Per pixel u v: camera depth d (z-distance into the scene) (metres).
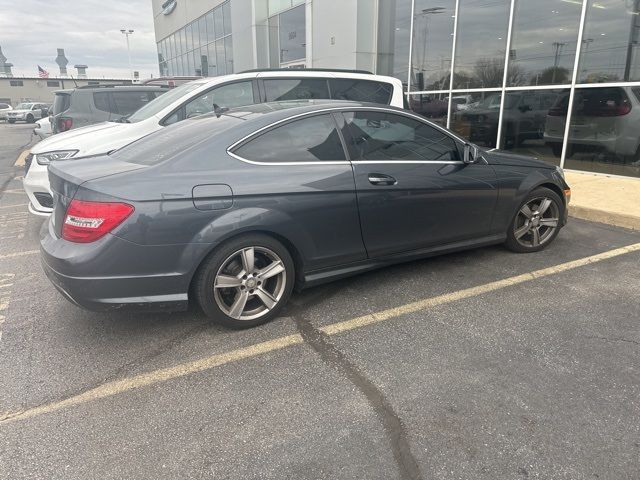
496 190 4.35
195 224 3.03
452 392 2.68
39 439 2.37
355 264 3.79
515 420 2.45
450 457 2.22
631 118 7.79
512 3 9.30
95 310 2.99
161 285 3.03
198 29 25.36
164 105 6.04
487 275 4.31
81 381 2.85
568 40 8.48
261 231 3.28
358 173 3.59
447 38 10.91
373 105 3.87
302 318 3.57
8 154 15.18
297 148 3.46
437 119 11.54
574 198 6.74
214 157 3.20
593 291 3.96
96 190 2.88
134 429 2.44
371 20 12.92
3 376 2.90
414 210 3.89
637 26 7.48
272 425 2.45
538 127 9.25
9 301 3.95
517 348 3.11
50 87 60.91
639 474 2.11
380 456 2.24
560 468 2.15
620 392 2.66
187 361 3.04
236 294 3.34
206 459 2.23
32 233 6.00
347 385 2.77
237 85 6.21
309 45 15.39
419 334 3.31
